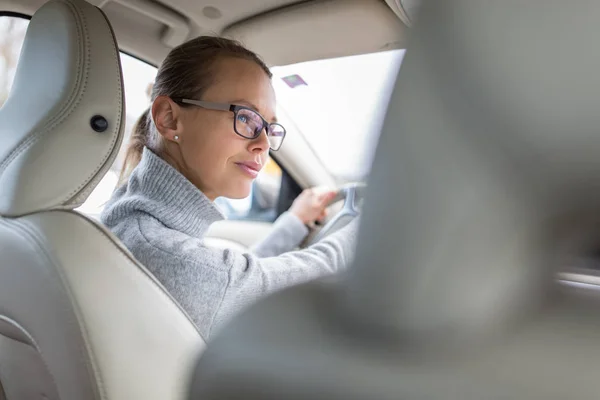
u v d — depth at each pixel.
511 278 0.28
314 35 1.51
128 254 0.81
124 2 1.44
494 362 0.27
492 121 0.26
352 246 0.30
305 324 0.31
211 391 0.32
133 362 0.75
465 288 0.27
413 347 0.28
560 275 0.30
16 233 0.79
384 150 0.28
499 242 0.27
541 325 0.28
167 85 1.11
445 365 0.27
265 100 1.13
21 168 0.81
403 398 0.27
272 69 1.75
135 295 0.79
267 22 1.48
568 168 0.25
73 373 0.73
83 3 0.88
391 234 0.28
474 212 0.27
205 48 1.11
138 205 0.99
